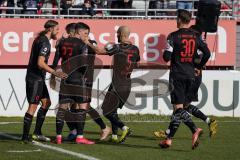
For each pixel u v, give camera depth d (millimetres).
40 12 54938
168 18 54531
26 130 32531
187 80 30250
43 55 31406
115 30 52750
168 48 30234
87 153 29453
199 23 46594
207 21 46406
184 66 30281
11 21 51688
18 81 47281
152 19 53344
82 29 32250
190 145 32875
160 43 53094
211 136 34719
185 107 34625
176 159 28125
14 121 44250
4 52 51688
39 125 33781
